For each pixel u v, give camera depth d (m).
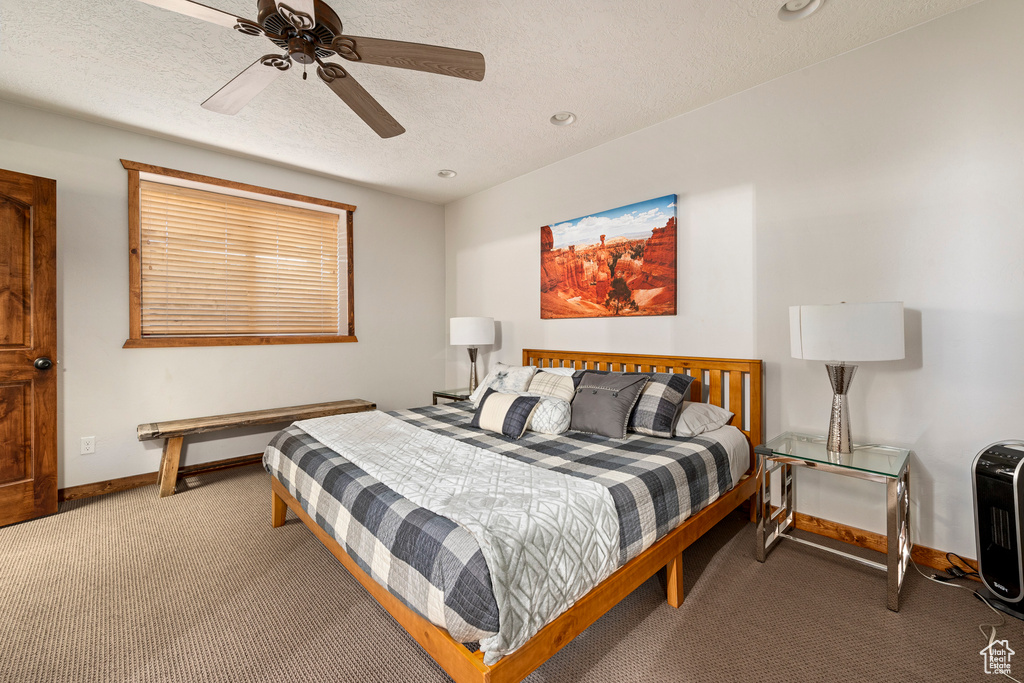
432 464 1.85
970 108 1.91
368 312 4.34
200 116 2.84
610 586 1.48
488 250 4.35
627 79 2.45
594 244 3.36
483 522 1.29
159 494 2.98
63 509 2.74
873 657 1.48
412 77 2.41
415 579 1.26
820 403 2.36
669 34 2.08
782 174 2.45
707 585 1.91
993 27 1.86
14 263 2.56
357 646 1.55
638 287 3.09
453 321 3.98
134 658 1.49
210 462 3.49
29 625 1.65
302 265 4.00
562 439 2.34
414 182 4.15
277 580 1.95
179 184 3.35
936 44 1.99
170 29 2.02
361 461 1.89
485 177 4.02
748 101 2.57
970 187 1.92
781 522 2.34
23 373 2.57
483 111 2.79
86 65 2.30
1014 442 1.77
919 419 2.06
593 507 1.49
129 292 3.09
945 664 1.44
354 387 4.26
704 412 2.52
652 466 1.86
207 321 3.51
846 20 1.99
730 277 2.67
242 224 3.67
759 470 2.10
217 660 1.48
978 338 1.91
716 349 2.74
